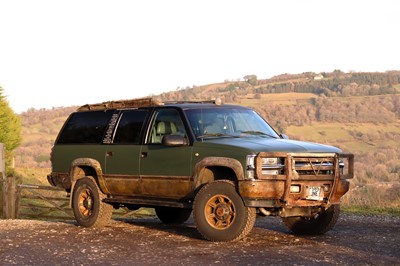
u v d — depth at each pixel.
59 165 12.69
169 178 10.59
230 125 10.86
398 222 12.84
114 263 8.37
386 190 17.83
